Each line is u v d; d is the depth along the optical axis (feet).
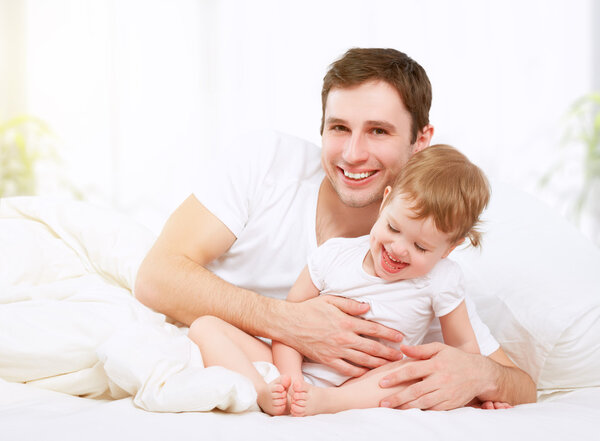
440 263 4.28
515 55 12.80
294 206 4.85
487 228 5.27
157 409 3.37
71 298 4.41
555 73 12.73
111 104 13.32
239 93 13.47
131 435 2.92
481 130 12.91
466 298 4.58
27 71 13.10
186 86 13.47
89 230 5.36
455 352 3.93
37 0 13.08
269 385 3.69
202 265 4.77
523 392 4.15
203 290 4.42
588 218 12.36
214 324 4.18
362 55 4.46
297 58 13.33
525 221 5.34
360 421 3.28
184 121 13.50
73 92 13.21
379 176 4.51
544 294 4.76
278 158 4.94
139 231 5.52
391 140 4.42
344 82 4.38
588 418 3.47
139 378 3.49
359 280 4.30
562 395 4.70
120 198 13.38
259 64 13.42
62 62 13.19
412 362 3.94
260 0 13.34
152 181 13.44
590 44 12.63
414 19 12.97
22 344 3.86
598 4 12.59
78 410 3.45
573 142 12.47
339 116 4.39
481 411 3.59
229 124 13.53
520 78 12.80
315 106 13.34
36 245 5.18
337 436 3.03
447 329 4.33
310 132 13.41
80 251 5.33
